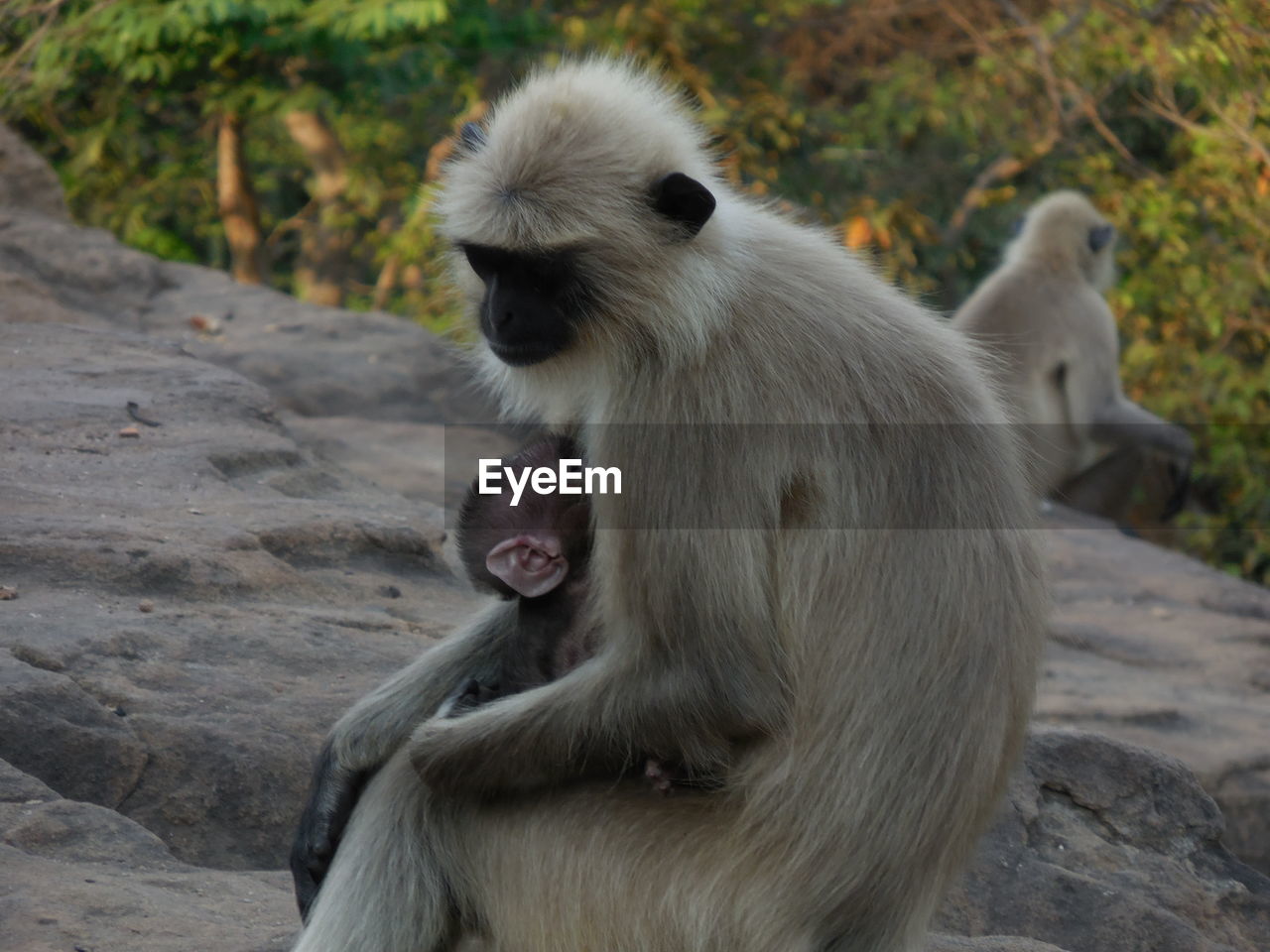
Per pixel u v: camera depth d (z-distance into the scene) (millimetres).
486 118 4176
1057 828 5891
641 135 3762
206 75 16922
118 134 19188
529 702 3385
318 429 10844
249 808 4852
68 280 12727
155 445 7445
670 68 19328
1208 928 5668
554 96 3834
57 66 15969
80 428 7496
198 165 21156
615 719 3295
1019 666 3479
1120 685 9820
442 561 7117
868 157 20891
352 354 12484
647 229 3572
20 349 8930
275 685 5344
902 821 3336
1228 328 17688
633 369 3555
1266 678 10383
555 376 3746
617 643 3342
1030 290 14719
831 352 3436
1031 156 19281
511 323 3678
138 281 13039
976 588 3385
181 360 9133
